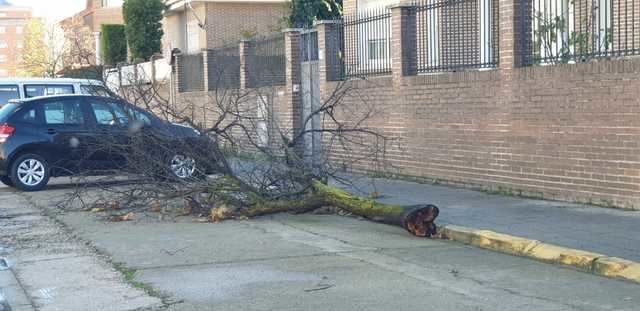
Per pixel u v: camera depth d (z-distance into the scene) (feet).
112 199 41.06
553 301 22.61
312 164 38.63
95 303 23.24
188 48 119.75
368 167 52.65
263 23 113.50
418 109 48.34
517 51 40.91
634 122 34.50
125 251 30.42
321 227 35.17
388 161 51.29
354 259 28.53
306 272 26.55
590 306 22.04
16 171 49.78
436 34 48.21
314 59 60.34
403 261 28.17
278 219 37.42
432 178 47.70
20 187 49.83
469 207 38.11
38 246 31.94
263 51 67.82
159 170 38.63
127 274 26.71
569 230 31.50
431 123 47.34
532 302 22.52
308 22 93.50
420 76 47.91
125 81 63.21
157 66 95.20
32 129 50.03
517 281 25.12
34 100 50.78
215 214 37.09
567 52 39.32
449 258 28.68
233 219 37.35
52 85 66.80
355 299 23.07
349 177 51.55
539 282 24.95
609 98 35.55
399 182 49.01
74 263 28.66
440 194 42.96
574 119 37.47
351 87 47.32
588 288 24.11
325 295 23.57
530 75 39.73
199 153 37.81
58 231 35.32
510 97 41.16
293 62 62.59
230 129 40.81
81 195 44.78
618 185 35.63
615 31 40.22
